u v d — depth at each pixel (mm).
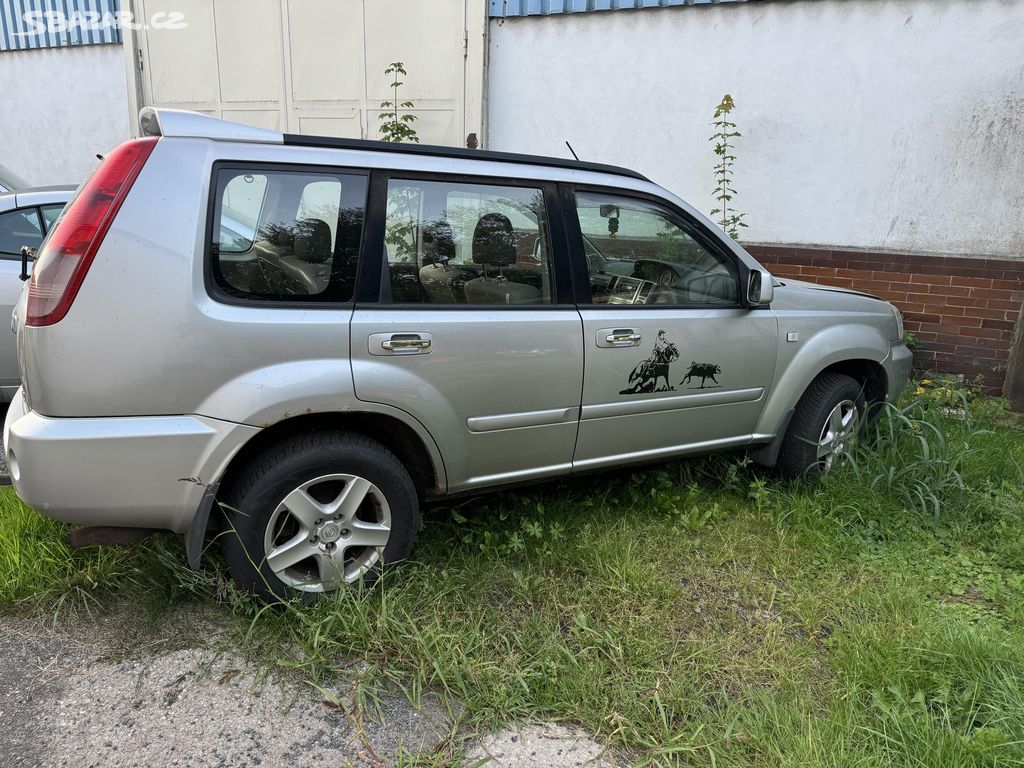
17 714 2189
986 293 5809
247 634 2488
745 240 6391
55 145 8625
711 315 3451
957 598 3078
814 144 6039
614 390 3195
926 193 5855
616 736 2186
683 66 6215
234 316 2377
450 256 2850
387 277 2686
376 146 2715
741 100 6137
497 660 2480
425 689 2385
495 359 2857
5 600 2701
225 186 2420
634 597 2910
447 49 6762
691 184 6430
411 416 2709
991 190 5688
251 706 2277
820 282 6246
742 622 2811
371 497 2762
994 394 5941
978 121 5613
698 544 3371
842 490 3783
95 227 2234
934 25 5562
